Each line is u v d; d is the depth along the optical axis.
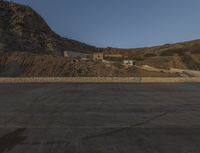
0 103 16.48
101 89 27.73
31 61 79.00
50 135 8.45
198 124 10.23
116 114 12.58
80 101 17.62
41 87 30.86
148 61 115.81
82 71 78.56
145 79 41.81
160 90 26.73
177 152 6.70
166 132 8.91
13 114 12.48
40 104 16.08
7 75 68.56
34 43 124.38
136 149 6.94
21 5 152.12
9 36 115.62
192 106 15.29
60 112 13.13
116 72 79.38
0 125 10.00
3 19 132.25
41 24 155.62
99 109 14.15
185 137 8.23
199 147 7.14
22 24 134.62
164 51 152.88
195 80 42.06
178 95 21.69
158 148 7.04
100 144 7.42
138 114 12.56
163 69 89.31
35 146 7.21
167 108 14.55
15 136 8.32
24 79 40.69
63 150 6.83
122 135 8.50
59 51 136.12
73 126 9.85
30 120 11.01
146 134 8.63
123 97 20.14
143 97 20.08
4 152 6.67
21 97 19.88
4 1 146.62
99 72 78.75
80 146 7.21
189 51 143.25
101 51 196.12
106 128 9.53
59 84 36.91
